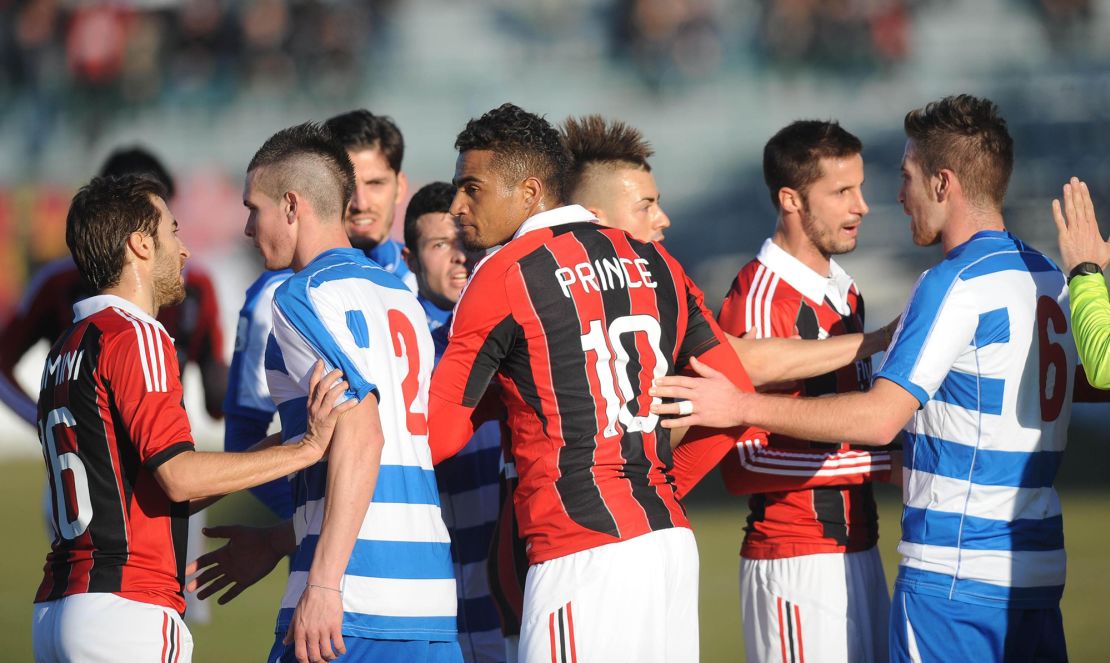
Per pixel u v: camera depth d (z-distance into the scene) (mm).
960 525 11445
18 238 56188
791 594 13391
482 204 11586
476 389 11195
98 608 10516
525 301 10969
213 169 62031
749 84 63938
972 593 11375
